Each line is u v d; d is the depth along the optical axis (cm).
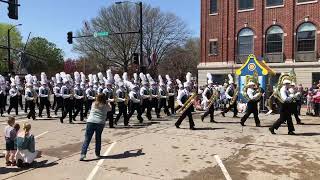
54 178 898
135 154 1100
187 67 7394
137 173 923
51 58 9306
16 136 1009
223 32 3806
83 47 6150
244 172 911
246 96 1558
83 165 1004
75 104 1819
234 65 3731
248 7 3700
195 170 936
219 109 2280
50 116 2067
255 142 1224
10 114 2225
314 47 3406
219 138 1298
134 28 5922
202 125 1608
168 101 2044
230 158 1036
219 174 901
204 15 3919
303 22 3444
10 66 4978
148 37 6131
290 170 920
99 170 955
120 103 1625
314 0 3388
